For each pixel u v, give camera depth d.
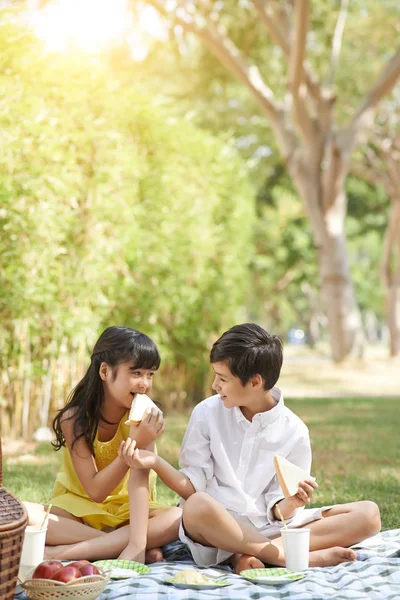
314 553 3.28
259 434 3.43
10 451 6.48
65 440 3.53
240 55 15.27
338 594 2.77
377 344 63.12
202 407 3.54
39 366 6.81
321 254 17.72
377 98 16.64
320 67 17.33
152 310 8.40
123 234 7.45
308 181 16.91
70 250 6.95
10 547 2.42
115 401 3.53
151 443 3.38
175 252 8.68
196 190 9.14
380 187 25.25
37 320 6.73
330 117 16.38
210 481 3.51
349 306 17.91
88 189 7.05
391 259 24.09
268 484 3.46
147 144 8.16
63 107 6.75
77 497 3.57
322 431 8.73
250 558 3.18
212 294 9.94
